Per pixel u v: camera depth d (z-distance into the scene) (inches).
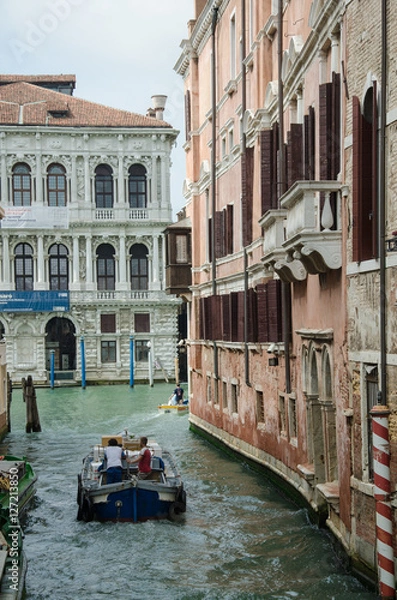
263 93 815.1
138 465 724.0
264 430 815.7
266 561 559.2
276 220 674.2
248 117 857.5
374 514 459.8
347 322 502.6
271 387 780.0
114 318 2282.2
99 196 2293.3
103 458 749.3
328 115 539.2
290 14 722.2
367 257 468.8
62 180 2273.6
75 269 2263.8
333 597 469.1
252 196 858.1
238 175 942.4
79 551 605.0
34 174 2250.2
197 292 1194.6
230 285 984.3
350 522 505.4
